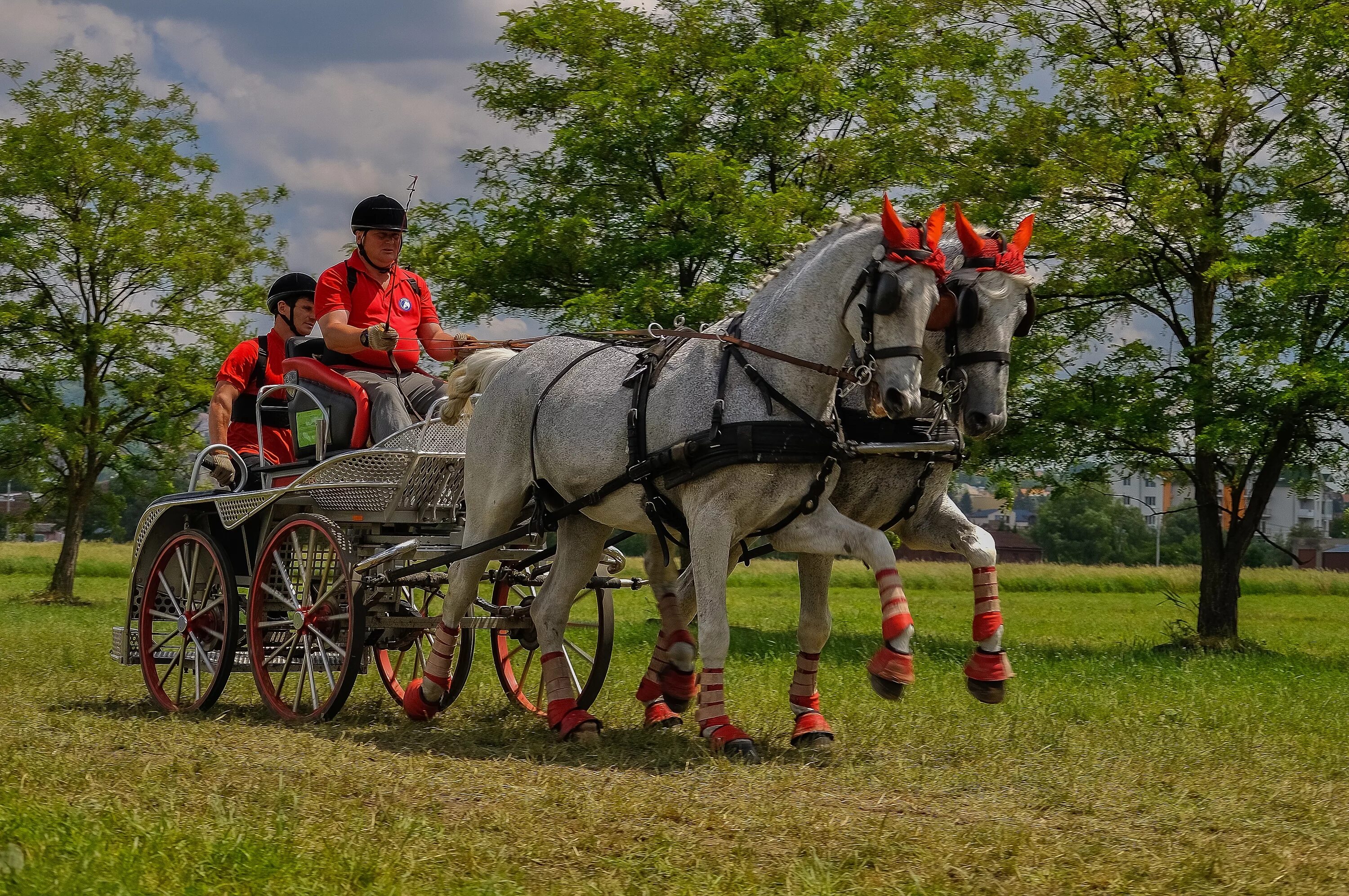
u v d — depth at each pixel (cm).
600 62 1825
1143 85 1683
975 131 1781
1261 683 1195
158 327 2461
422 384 865
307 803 523
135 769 591
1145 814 550
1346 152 1719
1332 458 1830
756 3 1881
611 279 1739
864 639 1736
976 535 696
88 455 2434
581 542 773
